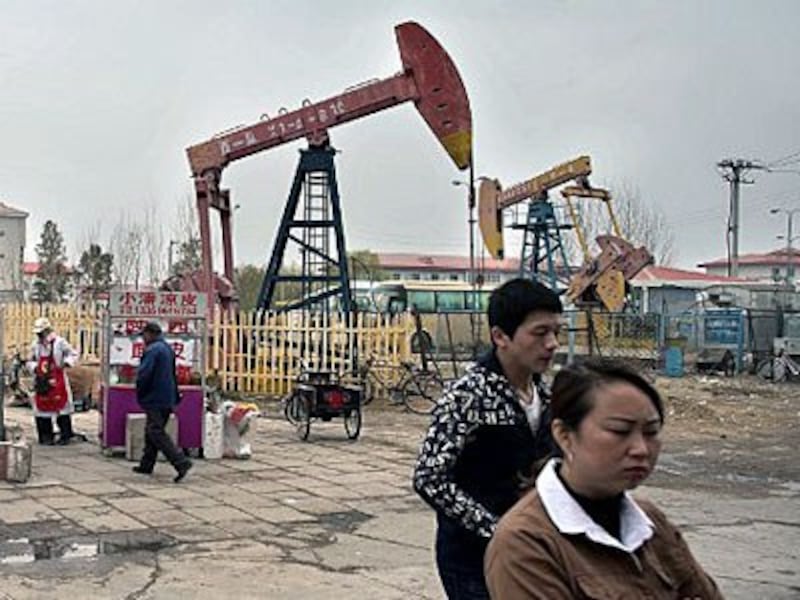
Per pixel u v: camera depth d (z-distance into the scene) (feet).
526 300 12.96
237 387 74.69
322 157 79.82
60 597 24.26
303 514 34.81
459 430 12.87
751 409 80.23
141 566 27.35
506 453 12.94
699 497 41.16
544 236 129.59
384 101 77.77
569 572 8.60
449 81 76.79
